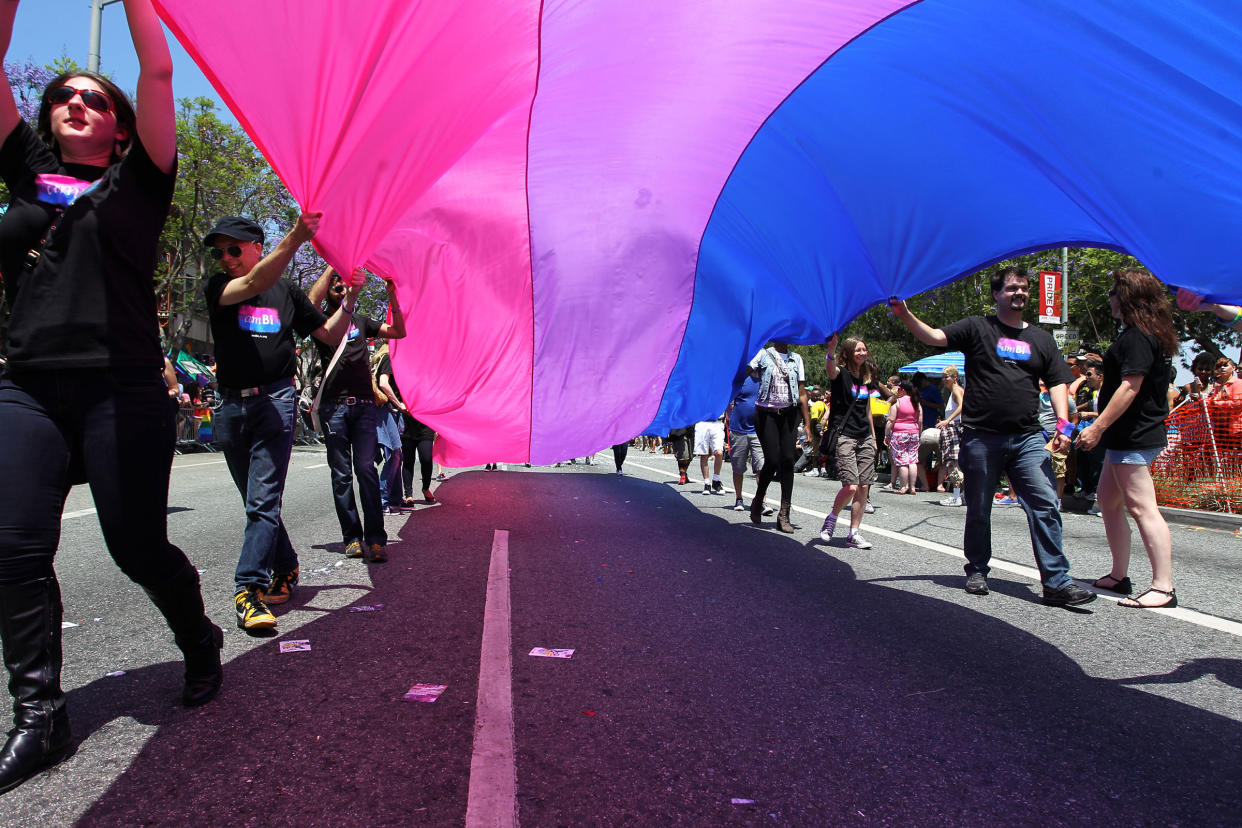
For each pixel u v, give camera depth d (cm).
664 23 365
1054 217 382
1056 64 315
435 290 572
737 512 866
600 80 412
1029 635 392
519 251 551
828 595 465
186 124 2084
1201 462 905
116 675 298
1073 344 1706
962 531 759
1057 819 212
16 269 225
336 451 527
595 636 364
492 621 376
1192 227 304
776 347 734
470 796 208
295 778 217
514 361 595
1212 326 2262
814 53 387
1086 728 277
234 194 2256
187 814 197
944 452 1040
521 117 451
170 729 249
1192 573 559
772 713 279
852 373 649
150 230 237
